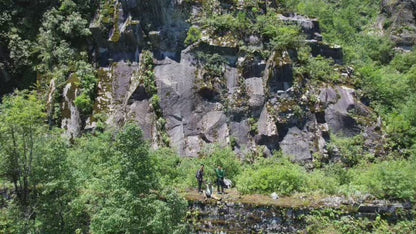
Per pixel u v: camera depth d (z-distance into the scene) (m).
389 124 21.59
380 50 29.72
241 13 22.69
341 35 31.25
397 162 17.28
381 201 14.31
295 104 20.52
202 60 21.12
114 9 21.94
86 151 15.91
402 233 13.68
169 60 21.06
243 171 17.16
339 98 21.61
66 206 12.96
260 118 20.20
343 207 14.07
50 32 22.06
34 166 13.12
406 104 23.14
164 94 20.08
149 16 21.64
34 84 21.12
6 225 12.83
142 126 19.25
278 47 21.58
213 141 19.42
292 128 20.09
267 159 18.58
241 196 14.73
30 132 13.27
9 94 21.22
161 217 11.09
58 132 14.99
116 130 18.02
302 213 13.89
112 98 20.09
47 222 12.70
